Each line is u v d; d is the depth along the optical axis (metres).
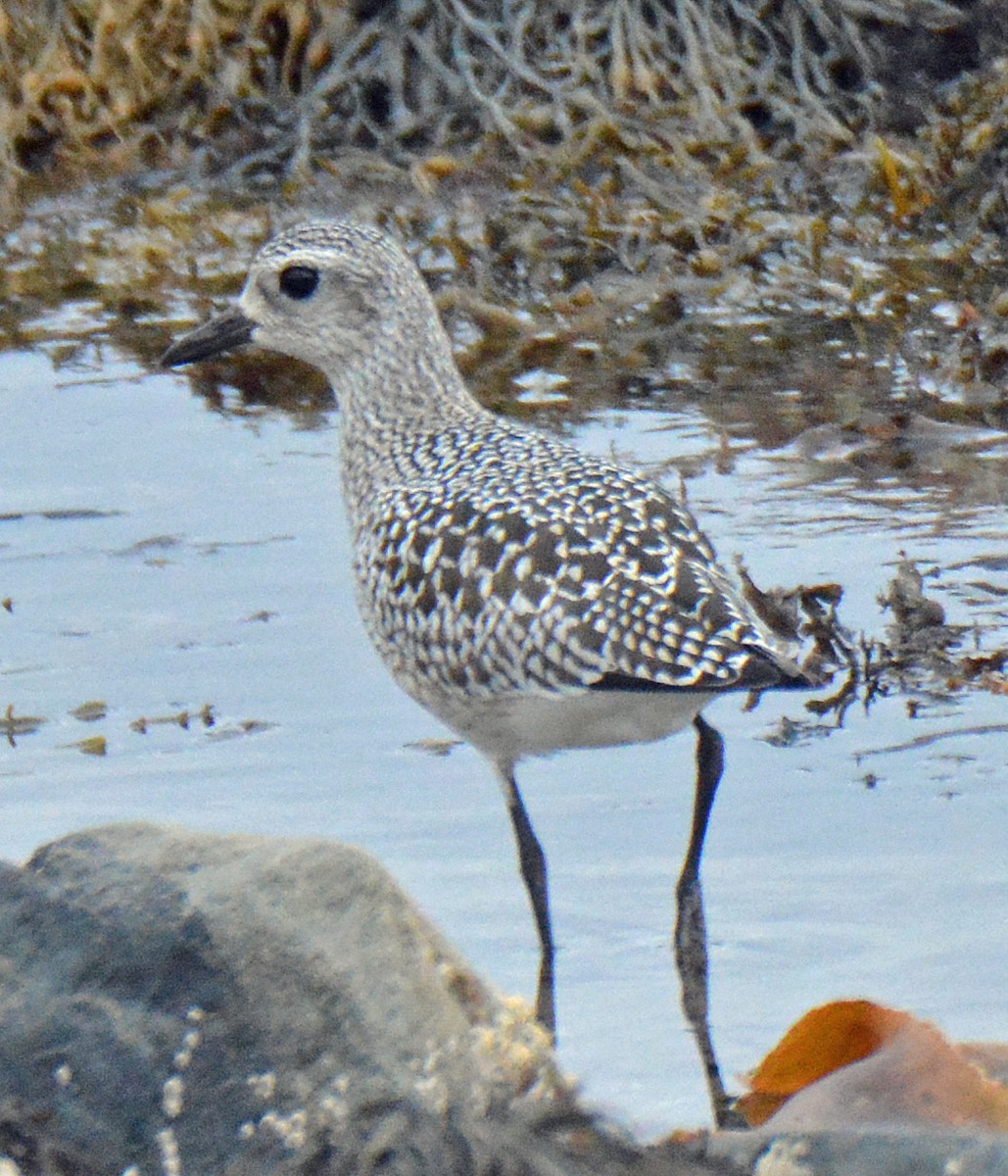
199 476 14.27
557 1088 7.52
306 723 11.21
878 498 13.59
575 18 19.08
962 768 10.56
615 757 10.90
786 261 17.47
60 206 19.38
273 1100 7.07
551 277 17.38
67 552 13.16
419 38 19.28
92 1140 7.09
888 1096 7.67
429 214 18.36
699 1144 7.38
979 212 17.66
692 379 15.63
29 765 10.77
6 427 15.09
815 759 10.75
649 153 18.25
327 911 7.33
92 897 7.36
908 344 15.90
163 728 11.16
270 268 11.48
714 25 19.06
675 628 8.80
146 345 16.69
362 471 10.97
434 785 10.60
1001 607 12.16
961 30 19.25
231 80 19.70
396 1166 7.04
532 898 9.33
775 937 9.15
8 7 20.16
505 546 9.34
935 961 8.88
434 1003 7.29
